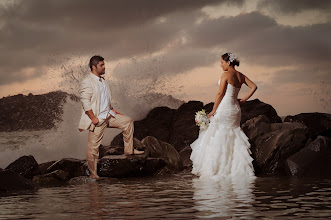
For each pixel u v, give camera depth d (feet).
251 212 9.96
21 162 22.15
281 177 18.24
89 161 20.53
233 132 20.22
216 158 19.56
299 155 19.47
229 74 20.30
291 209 10.23
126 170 20.68
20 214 10.77
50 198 13.82
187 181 17.93
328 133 24.48
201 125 20.40
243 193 13.41
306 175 18.48
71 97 42.68
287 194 12.85
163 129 32.55
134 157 21.09
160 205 11.40
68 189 16.44
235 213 9.89
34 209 11.52
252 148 21.67
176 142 30.50
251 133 22.27
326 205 10.68
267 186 15.11
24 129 47.19
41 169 22.91
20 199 13.74
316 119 24.77
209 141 20.15
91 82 20.76
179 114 34.17
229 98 20.29
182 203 11.63
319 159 18.98
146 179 19.57
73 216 10.21
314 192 13.14
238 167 19.57
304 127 21.62
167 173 21.52
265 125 22.44
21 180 16.88
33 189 16.75
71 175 21.65
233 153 19.97
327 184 15.12
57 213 10.73
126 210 10.78
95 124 20.36
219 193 13.56
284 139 21.01
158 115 34.40
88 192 15.19
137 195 13.75
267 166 20.86
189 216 9.68
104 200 12.84
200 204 11.35
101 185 17.61
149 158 21.77
